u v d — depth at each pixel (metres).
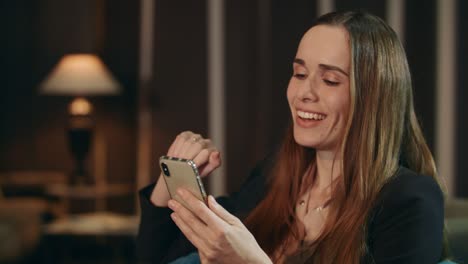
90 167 5.66
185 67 5.70
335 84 1.50
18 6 5.57
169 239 1.76
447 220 2.10
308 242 1.57
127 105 5.69
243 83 5.71
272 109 5.69
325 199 1.60
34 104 5.61
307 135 1.54
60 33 5.60
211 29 5.69
